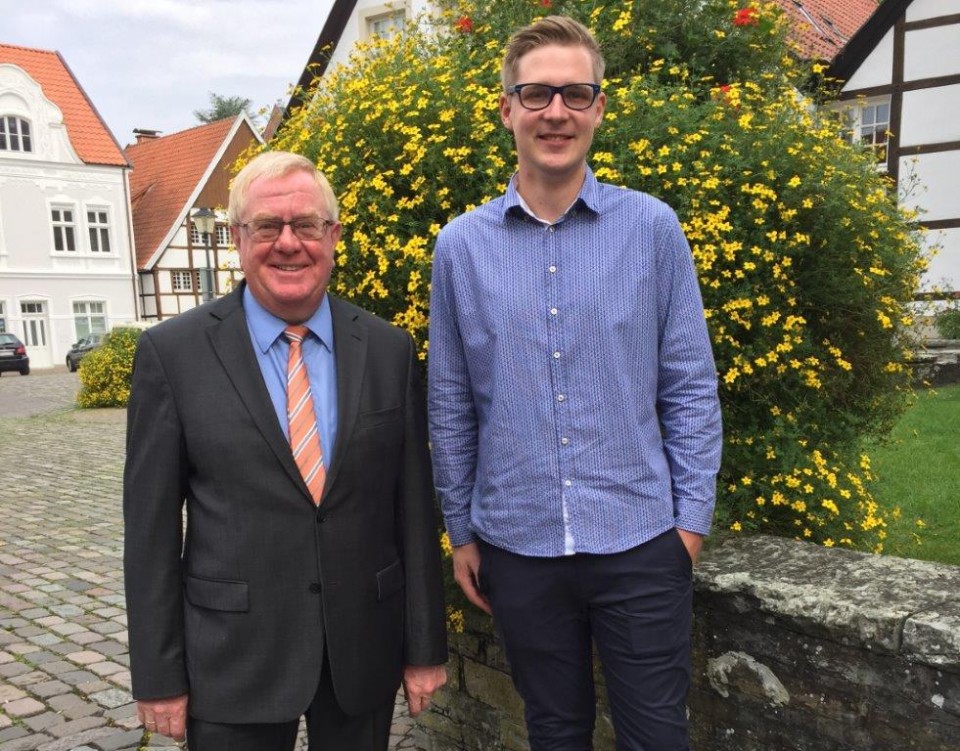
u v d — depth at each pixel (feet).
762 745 6.83
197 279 112.47
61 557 18.31
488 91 9.13
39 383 75.05
